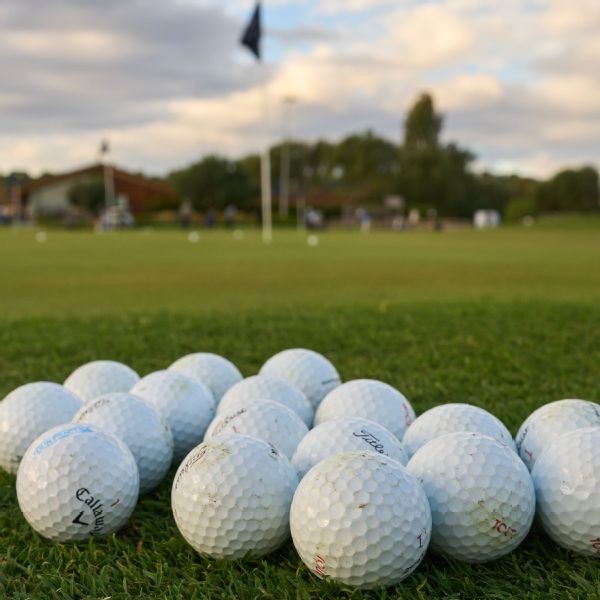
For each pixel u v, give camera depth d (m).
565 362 0.52
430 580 0.23
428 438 0.28
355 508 0.21
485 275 1.26
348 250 2.11
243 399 0.32
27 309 0.80
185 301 0.88
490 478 0.23
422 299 0.87
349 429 0.26
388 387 0.32
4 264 1.50
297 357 0.37
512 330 0.63
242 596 0.22
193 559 0.24
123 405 0.29
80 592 0.22
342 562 0.21
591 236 3.43
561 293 0.96
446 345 0.57
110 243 2.52
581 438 0.24
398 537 0.21
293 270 1.36
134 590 0.22
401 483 0.22
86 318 0.70
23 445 0.31
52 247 2.22
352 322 0.67
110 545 0.25
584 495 0.23
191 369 0.37
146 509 0.28
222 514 0.23
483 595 0.22
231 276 1.23
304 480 0.22
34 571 0.23
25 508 0.25
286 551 0.24
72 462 0.24
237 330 0.64
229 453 0.24
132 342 0.59
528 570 0.23
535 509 0.24
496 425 0.28
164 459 0.29
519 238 3.22
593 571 0.23
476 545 0.23
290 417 0.29
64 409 0.31
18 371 0.49
